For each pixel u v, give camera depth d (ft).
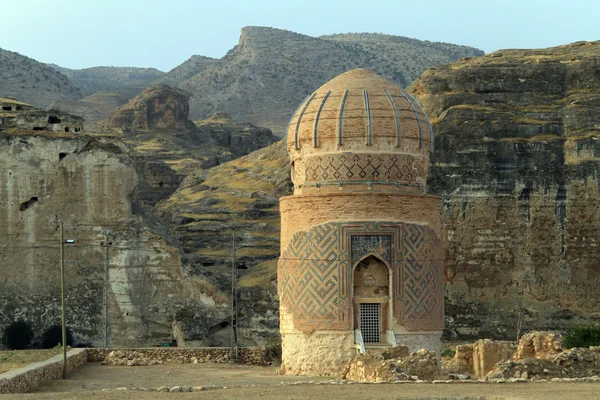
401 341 149.89
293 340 152.35
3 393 122.31
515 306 290.56
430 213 153.99
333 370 149.07
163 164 498.69
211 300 258.57
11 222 256.52
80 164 260.62
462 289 291.99
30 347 248.32
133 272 257.14
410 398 100.07
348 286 149.79
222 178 427.33
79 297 255.70
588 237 296.92
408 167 153.58
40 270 256.73
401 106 154.10
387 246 150.41
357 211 150.41
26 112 272.31
